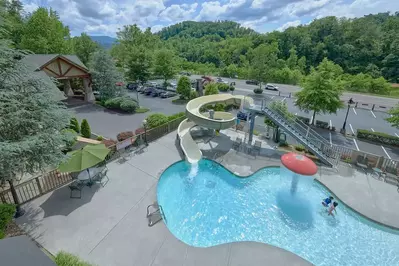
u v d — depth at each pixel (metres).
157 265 6.86
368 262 7.84
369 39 63.19
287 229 9.21
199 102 19.05
